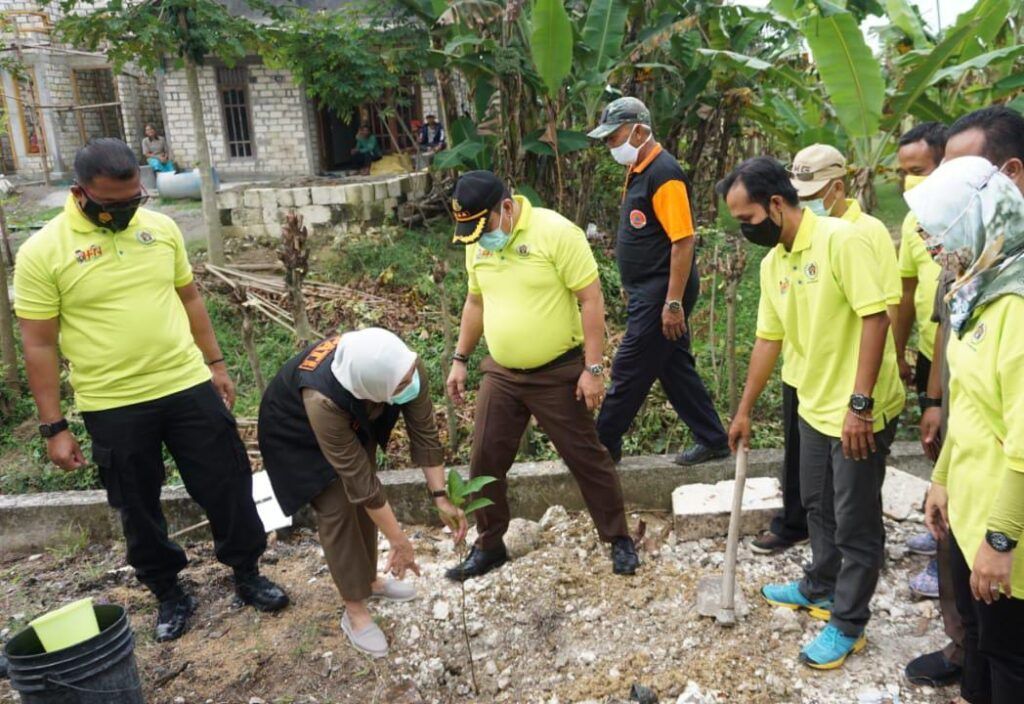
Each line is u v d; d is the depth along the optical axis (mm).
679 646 3170
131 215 3092
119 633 2699
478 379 5371
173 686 3152
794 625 3193
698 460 4230
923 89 6234
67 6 6125
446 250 7445
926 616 3242
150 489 3338
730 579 3211
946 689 2818
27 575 4070
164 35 6051
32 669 2547
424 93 14648
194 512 4340
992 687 2197
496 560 3727
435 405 5090
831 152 3123
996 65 7109
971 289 1978
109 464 3232
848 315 2756
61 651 2557
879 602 3344
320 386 2881
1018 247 1909
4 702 3119
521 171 6734
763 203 2779
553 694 3020
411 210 8188
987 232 1910
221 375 3734
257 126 15062
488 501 2957
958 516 2207
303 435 3084
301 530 4301
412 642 3354
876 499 2836
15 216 11008
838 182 3141
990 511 2078
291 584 3785
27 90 16578
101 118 18125
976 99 7559
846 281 2668
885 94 6801
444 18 5875
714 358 4996
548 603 3449
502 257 3307
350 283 6789
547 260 3248
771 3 7508
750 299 6301
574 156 6965
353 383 2801
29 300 3053
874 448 2725
